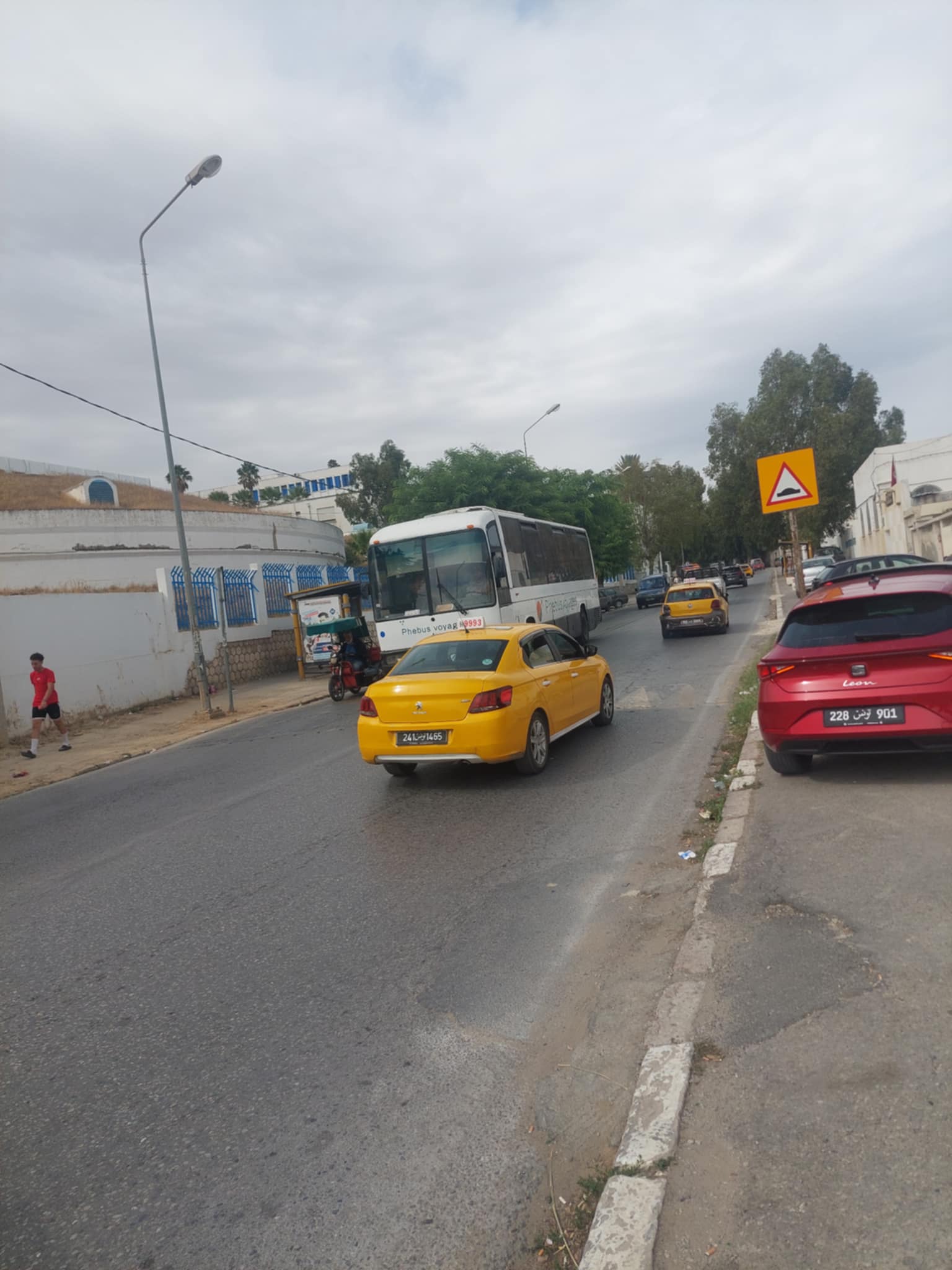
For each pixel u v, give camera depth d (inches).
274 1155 121.6
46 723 724.0
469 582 661.9
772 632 849.5
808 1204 95.8
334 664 764.0
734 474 2358.5
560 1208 103.7
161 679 851.4
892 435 3058.6
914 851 196.9
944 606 250.5
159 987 184.1
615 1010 148.4
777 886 187.3
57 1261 105.6
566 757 368.8
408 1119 125.8
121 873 279.9
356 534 2618.1
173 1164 122.5
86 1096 143.9
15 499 1360.7
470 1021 151.9
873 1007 133.2
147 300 727.7
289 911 220.5
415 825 289.4
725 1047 129.0
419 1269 97.8
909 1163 99.4
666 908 190.7
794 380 2287.2
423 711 327.6
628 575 3690.9
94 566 1099.3
